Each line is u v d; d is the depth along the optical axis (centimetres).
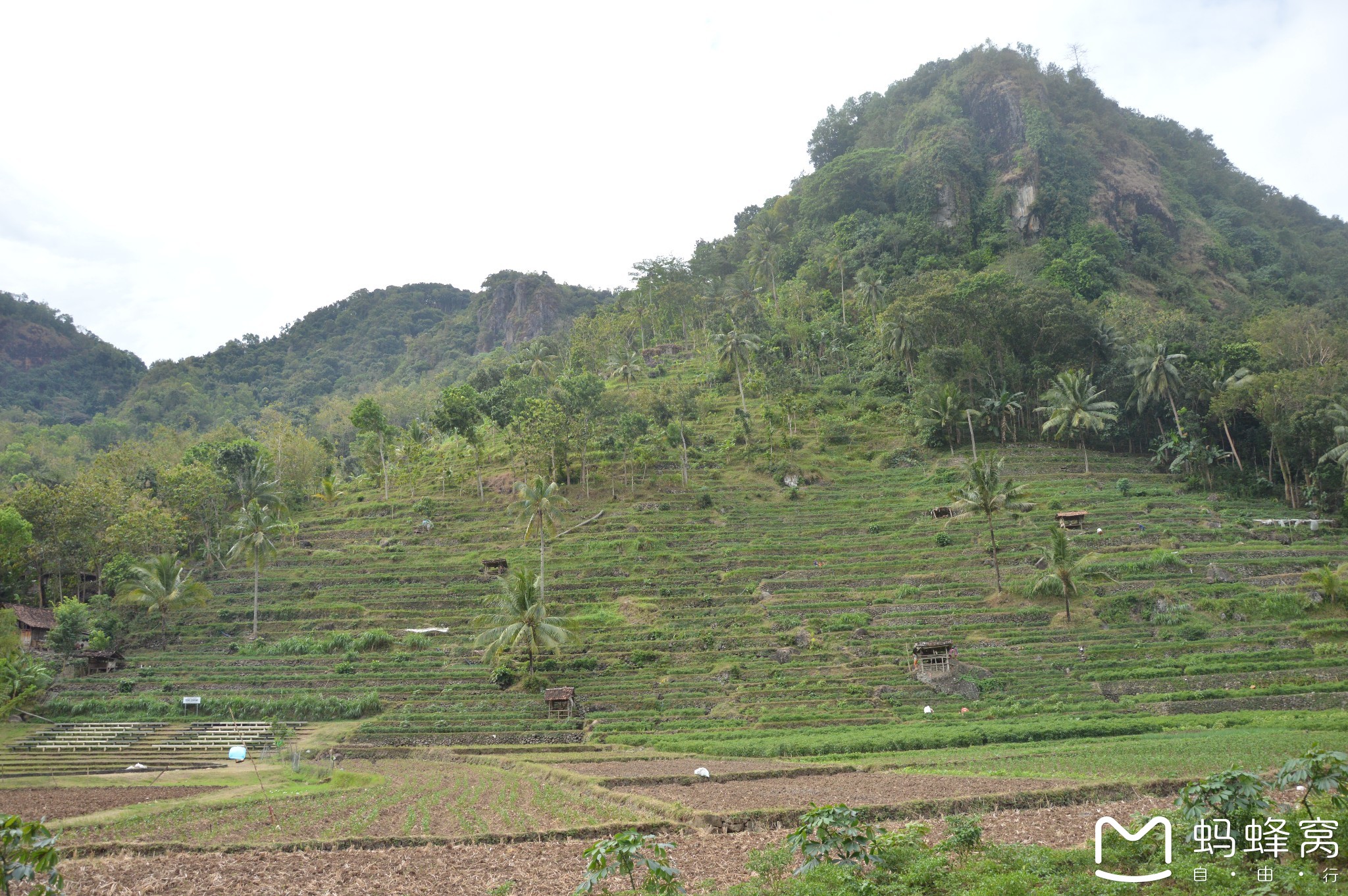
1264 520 9400
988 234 17812
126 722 7056
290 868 2989
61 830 3662
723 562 9450
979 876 2291
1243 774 2262
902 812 3584
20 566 9075
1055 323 12244
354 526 11475
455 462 13362
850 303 16362
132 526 9581
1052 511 9969
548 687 7325
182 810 4128
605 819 3722
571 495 11488
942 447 12100
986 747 5434
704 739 6028
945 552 9212
